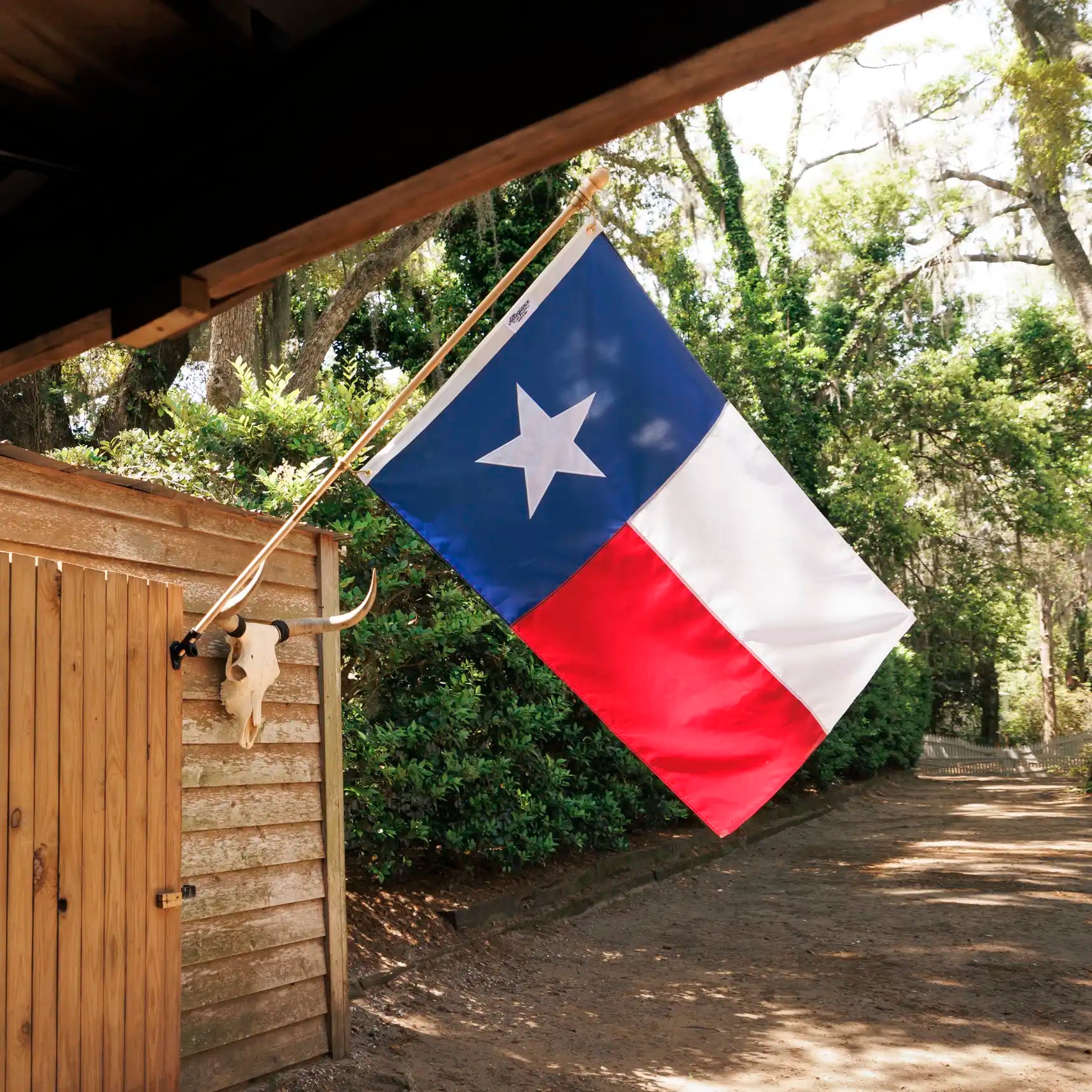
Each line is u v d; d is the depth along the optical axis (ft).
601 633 15.19
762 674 15.03
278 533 15.80
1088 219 75.25
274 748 18.61
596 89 4.99
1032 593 124.36
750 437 15.39
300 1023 18.39
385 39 5.72
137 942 14.24
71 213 7.31
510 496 15.16
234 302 7.00
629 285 15.34
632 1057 19.62
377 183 5.70
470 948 26.21
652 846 39.86
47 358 7.89
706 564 15.17
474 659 31.19
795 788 60.80
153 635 15.02
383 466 15.14
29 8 5.63
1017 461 86.12
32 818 12.62
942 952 26.94
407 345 52.60
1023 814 59.57
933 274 82.48
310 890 18.97
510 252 46.73
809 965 26.32
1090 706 116.47
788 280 87.61
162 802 14.97
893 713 76.64
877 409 85.81
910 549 79.56
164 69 6.15
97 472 15.34
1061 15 59.00
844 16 4.44
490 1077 18.37
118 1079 13.69
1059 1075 18.19
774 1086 17.99
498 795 29.78
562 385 15.26
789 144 88.53
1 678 12.32
